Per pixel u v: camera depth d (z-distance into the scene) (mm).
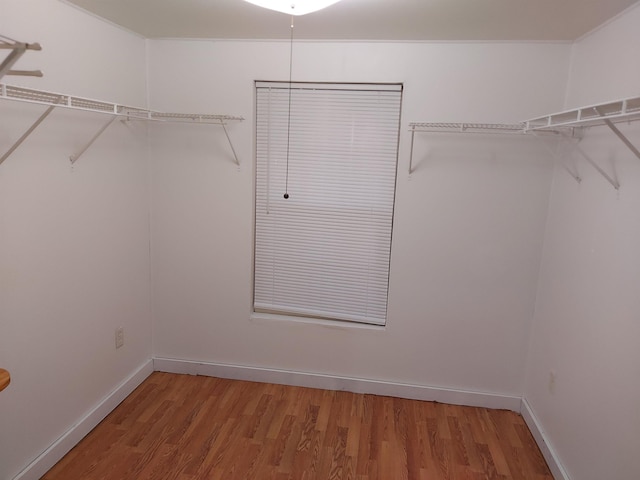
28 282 1862
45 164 1905
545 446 2250
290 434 2391
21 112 1752
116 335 2557
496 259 2557
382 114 2561
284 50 2523
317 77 2529
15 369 1831
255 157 2730
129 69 2461
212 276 2861
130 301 2684
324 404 2701
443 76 2420
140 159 2662
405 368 2787
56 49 1897
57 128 1960
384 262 2734
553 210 2393
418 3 1797
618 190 1725
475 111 2426
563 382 2127
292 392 2828
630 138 1657
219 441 2307
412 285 2670
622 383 1602
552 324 2303
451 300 2648
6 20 1642
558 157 2355
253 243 2828
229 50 2564
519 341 2629
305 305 2889
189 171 2736
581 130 2105
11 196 1743
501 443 2379
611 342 1701
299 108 2631
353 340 2807
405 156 2527
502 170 2459
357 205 2691
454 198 2531
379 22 2088
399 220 2604
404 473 2125
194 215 2789
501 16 1925
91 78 2139
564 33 2137
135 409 2566
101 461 2121
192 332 2955
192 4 1921
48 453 2035
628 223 1634
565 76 2312
